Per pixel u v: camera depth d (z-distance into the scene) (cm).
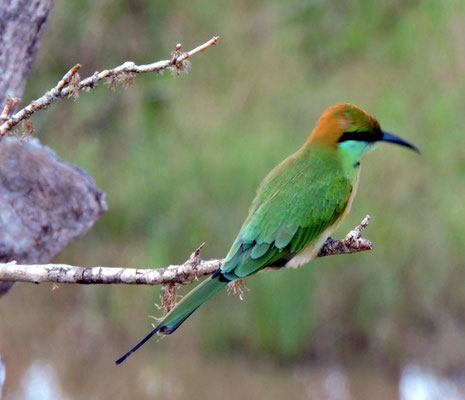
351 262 1392
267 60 1512
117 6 1455
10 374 1505
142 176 1452
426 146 1384
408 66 1452
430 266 1381
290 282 1376
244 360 1456
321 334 1430
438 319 1407
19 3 689
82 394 1459
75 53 1449
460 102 1405
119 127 1487
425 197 1383
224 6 1518
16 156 723
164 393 1459
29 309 1582
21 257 714
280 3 1545
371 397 1403
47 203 726
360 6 1511
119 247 1484
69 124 1495
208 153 1432
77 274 514
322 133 671
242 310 1421
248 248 595
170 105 1474
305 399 1405
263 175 1396
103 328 1516
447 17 1433
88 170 1469
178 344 1490
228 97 1482
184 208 1429
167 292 532
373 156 1377
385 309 1409
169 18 1490
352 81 1487
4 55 694
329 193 636
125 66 512
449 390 1383
